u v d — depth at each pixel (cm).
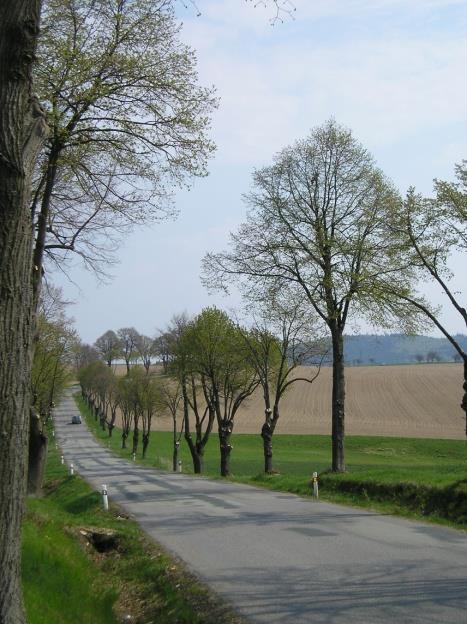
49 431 7394
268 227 2420
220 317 3762
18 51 428
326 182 2386
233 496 2183
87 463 5119
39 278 1289
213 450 6619
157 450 6994
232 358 3638
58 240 1538
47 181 1345
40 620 709
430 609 741
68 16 1314
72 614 825
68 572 963
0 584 424
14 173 432
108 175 1464
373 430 6838
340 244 2238
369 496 1878
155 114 1401
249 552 1123
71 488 2981
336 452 2355
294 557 1065
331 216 2386
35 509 1495
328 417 8094
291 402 8906
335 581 889
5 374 427
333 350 2400
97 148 1413
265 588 867
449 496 1564
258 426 7819
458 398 8119
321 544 1180
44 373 3925
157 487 2673
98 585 1038
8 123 428
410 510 1628
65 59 1282
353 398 8462
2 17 421
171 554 1139
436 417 7400
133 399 6550
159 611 873
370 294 2164
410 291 2194
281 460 5262
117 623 875
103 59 1323
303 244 2361
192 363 3838
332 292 2334
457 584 856
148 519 1625
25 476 446
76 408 13175
